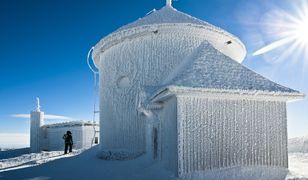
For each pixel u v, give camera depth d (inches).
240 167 328.5
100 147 631.2
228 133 332.5
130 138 546.3
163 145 382.0
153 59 553.9
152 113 426.3
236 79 339.9
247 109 341.7
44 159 639.1
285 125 347.3
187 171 314.0
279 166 339.9
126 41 578.2
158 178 338.6
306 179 318.3
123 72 575.5
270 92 329.1
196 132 323.0
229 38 589.3
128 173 397.7
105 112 603.5
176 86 307.9
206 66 353.7
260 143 339.0
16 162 627.8
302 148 808.9
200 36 564.1
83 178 394.3
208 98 332.5
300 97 336.8
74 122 1025.5
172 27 546.6
